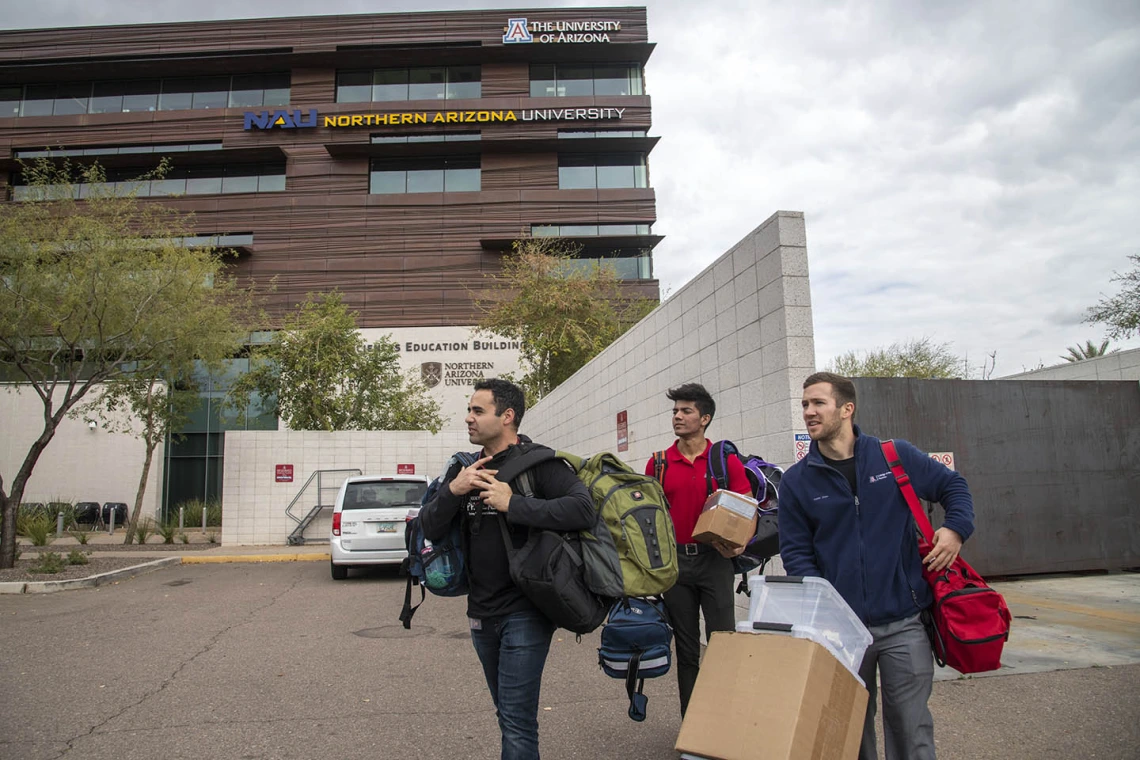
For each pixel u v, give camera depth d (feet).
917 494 9.78
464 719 15.84
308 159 114.83
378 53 116.57
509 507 9.43
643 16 120.26
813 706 7.89
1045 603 25.98
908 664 9.30
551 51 117.80
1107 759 12.64
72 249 45.19
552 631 10.03
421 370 108.88
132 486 95.81
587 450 42.22
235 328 68.85
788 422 19.52
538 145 114.42
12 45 117.19
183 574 44.34
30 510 86.17
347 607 31.14
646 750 13.75
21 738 14.66
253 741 14.48
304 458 65.31
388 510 40.52
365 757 13.64
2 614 29.71
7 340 44.75
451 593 10.20
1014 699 15.87
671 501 13.92
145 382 66.18
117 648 23.08
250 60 116.47
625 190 114.42
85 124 115.55
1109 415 32.86
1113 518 32.27
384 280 111.65
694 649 13.56
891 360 83.51
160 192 113.70
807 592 9.28
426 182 115.75
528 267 89.76
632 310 95.76
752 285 21.76
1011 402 31.63
